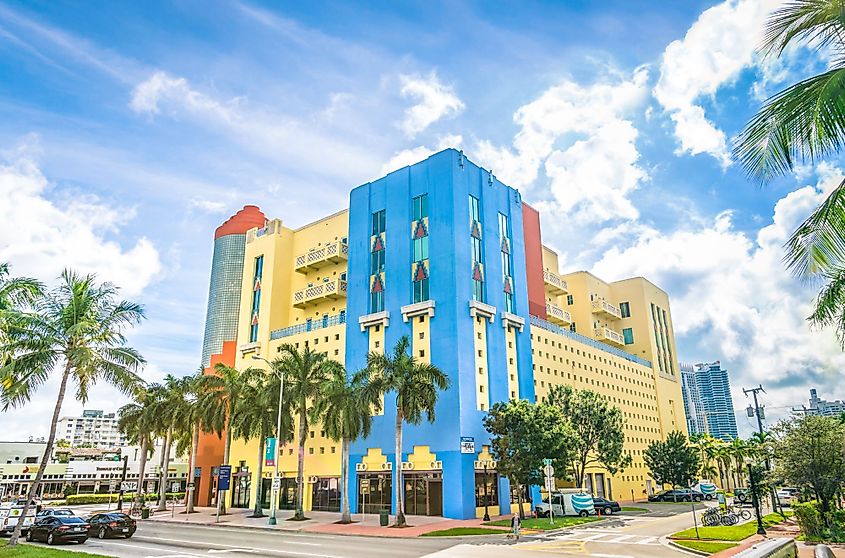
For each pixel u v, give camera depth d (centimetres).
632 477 7100
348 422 4156
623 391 7338
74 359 2725
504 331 5275
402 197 5497
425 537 3238
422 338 4944
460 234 5078
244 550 2612
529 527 3522
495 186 5738
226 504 6084
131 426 6494
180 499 8750
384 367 4091
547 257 7706
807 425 3075
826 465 2925
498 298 5316
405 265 5256
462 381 4638
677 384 8881
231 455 6347
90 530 3331
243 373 5300
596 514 4500
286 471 5694
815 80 1163
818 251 1267
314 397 4612
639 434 7481
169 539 3203
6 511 3544
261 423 4684
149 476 11275
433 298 4975
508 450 4106
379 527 3791
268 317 6400
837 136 1116
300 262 6397
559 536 3114
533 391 5409
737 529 3103
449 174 5203
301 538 3250
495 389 4956
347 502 4175
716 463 9569
